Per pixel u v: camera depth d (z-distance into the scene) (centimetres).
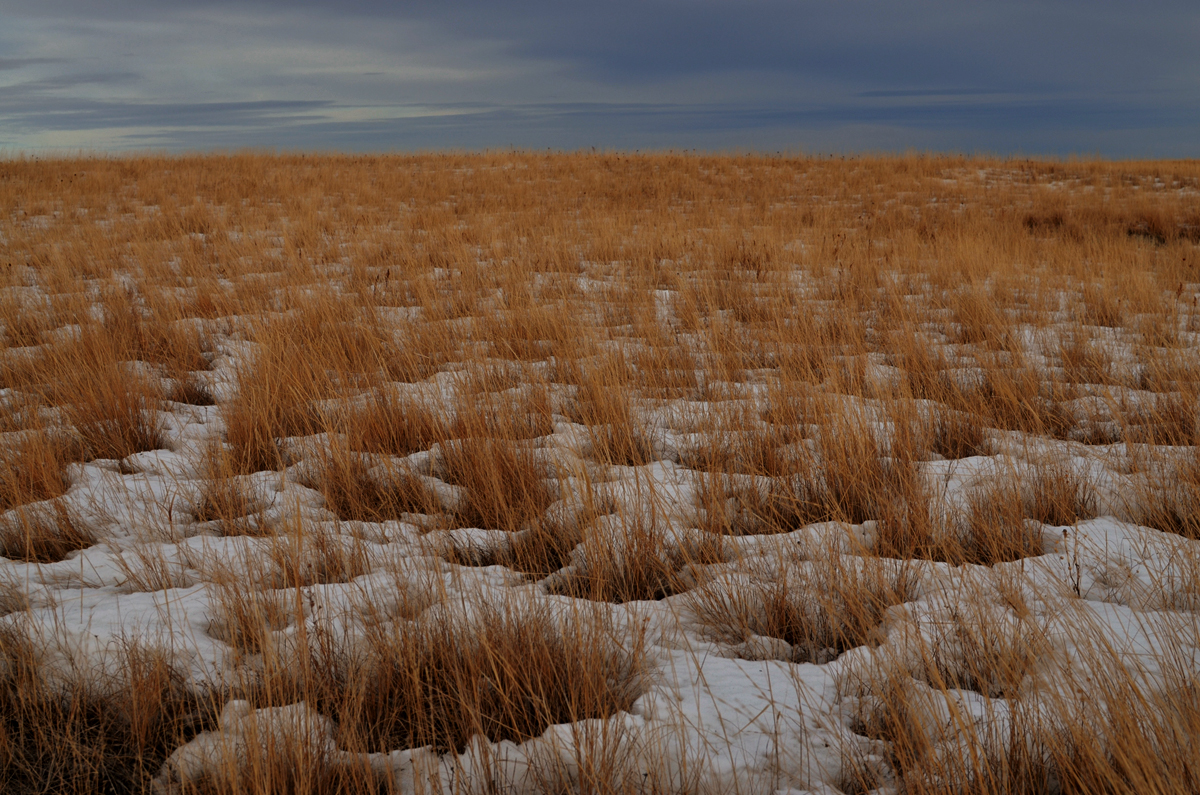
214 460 486
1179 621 290
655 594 358
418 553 377
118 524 410
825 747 238
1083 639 258
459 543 392
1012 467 441
